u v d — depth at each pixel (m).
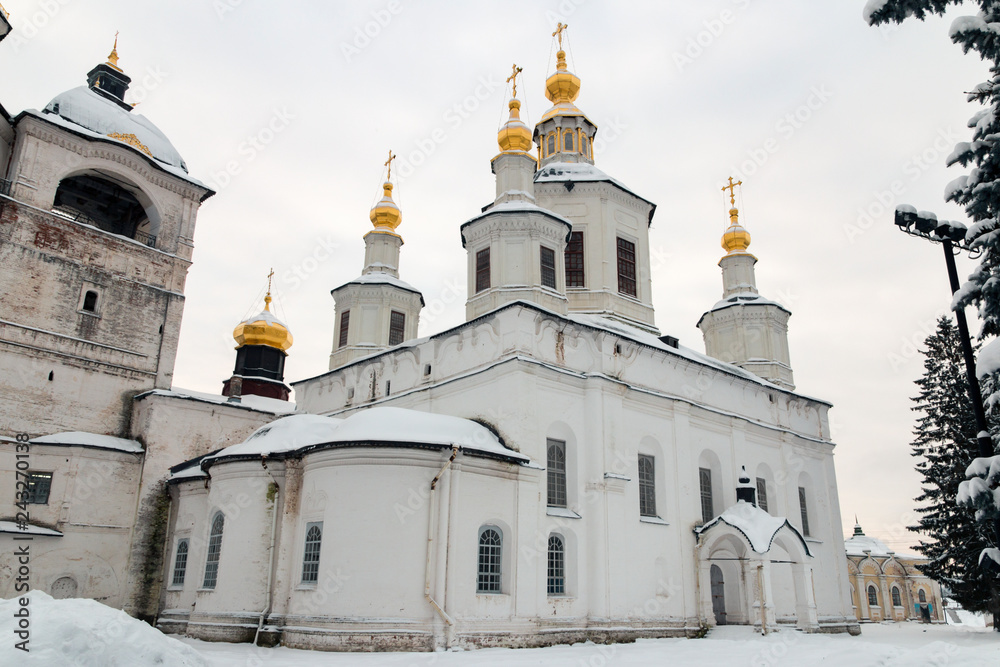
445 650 21.67
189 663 13.25
